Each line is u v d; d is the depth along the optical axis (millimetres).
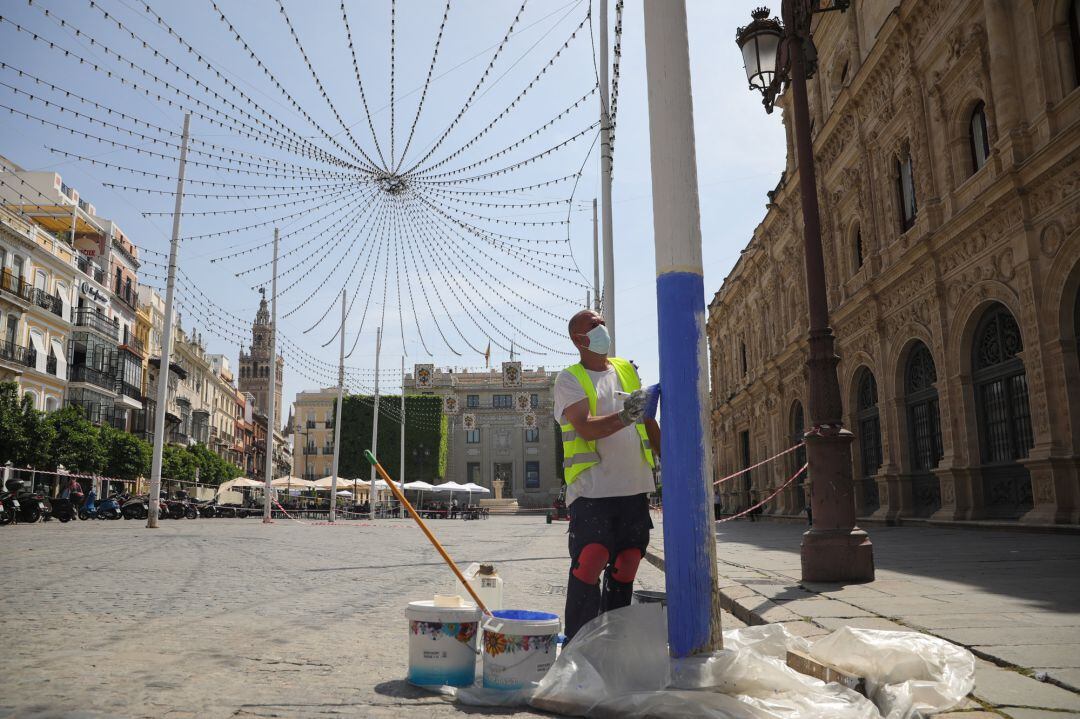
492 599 4391
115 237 47219
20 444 29531
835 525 6539
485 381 80188
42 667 3787
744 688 3041
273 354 31141
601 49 15164
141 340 52094
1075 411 11875
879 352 19062
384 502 49406
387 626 5387
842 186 22141
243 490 59000
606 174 15156
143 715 2973
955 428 15336
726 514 38625
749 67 8680
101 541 14906
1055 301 12219
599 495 3771
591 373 3943
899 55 17719
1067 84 12273
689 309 3463
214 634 4910
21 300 35156
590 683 3193
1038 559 7938
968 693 2881
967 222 14453
